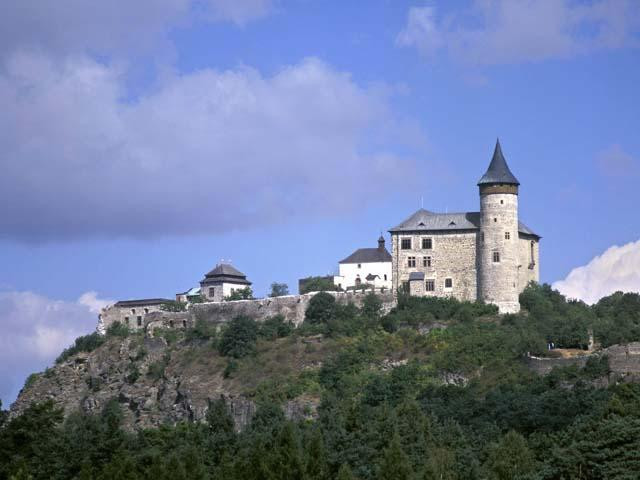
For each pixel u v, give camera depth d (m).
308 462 169.62
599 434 166.38
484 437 184.75
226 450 186.38
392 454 165.38
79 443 189.12
